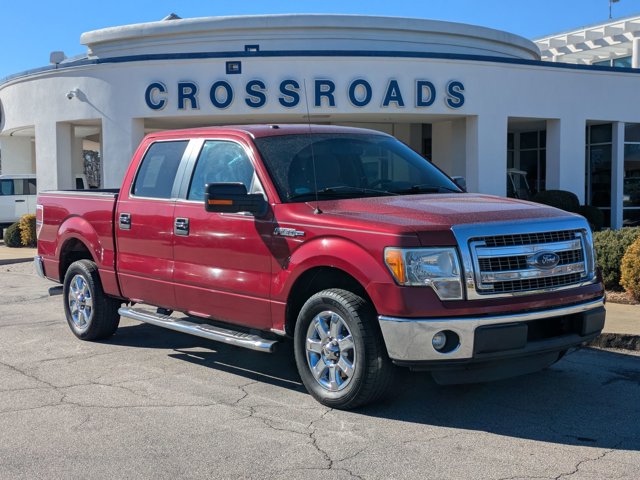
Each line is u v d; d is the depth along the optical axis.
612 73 20.44
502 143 19.25
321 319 5.28
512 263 4.88
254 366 6.64
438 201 5.50
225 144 6.25
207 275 6.06
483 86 18.91
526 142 24.78
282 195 5.62
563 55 30.28
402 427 4.93
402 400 5.52
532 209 5.34
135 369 6.56
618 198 21.20
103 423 5.07
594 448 4.54
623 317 8.17
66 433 4.88
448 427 4.93
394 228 4.79
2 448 4.62
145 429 4.94
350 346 5.07
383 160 6.41
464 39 21.86
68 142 20.84
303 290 5.53
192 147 6.54
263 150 5.93
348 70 18.20
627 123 21.11
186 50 21.14
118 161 19.27
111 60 19.02
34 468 4.29
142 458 4.42
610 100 20.52
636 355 7.01
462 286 4.70
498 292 4.82
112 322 7.64
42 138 20.94
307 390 5.60
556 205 18.92
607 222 21.66
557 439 4.71
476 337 4.66
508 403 5.48
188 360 6.89
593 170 22.06
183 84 18.42
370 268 4.84
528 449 4.52
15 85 22.00
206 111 18.44
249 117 19.00
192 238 6.18
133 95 18.89
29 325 8.77
